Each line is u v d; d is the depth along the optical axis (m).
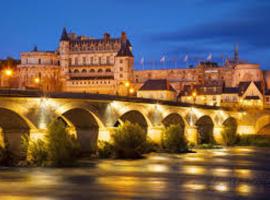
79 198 49.88
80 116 89.38
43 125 73.69
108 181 61.59
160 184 60.22
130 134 91.81
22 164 71.50
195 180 64.75
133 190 55.16
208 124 146.25
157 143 109.44
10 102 67.69
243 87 198.12
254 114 161.50
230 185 60.84
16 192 52.38
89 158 88.25
